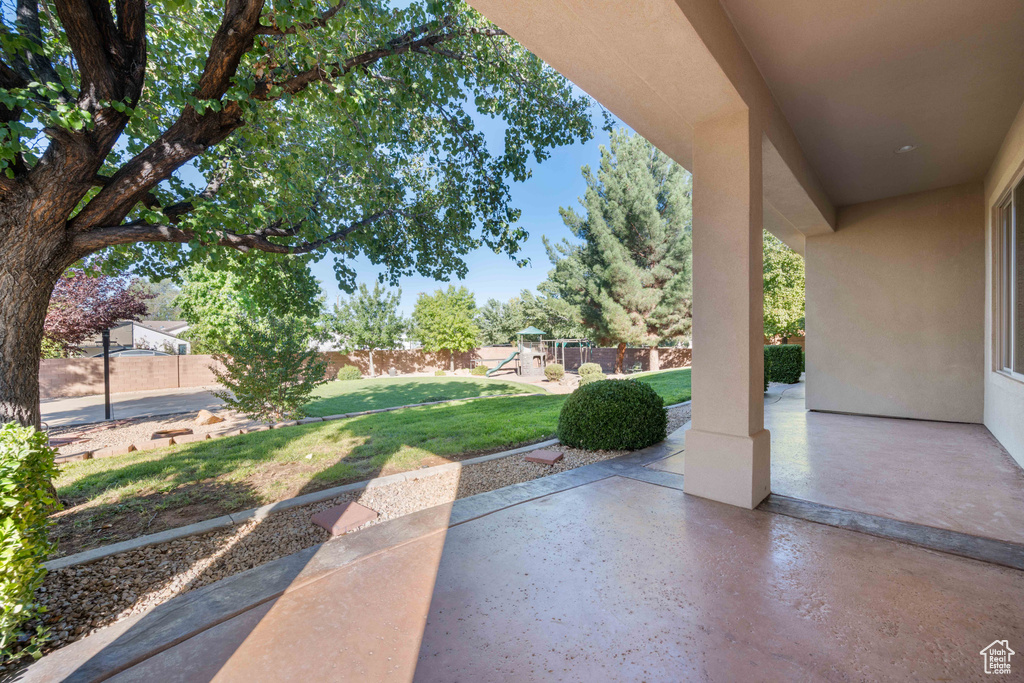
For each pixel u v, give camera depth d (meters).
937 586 2.09
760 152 3.30
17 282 3.12
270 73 3.96
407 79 4.99
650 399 5.07
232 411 9.24
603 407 4.84
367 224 6.60
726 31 2.73
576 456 4.64
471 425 6.48
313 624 1.87
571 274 18.98
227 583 2.21
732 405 3.22
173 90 3.35
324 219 6.38
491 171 6.50
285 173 5.21
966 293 5.90
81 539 2.86
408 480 3.92
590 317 18.62
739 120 3.17
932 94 3.57
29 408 3.22
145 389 16.12
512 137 6.41
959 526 2.75
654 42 2.43
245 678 1.55
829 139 4.43
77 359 14.61
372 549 2.54
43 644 1.82
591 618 1.87
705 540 2.61
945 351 6.09
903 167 5.23
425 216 7.21
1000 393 4.82
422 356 23.14
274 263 6.78
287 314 8.35
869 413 6.73
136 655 1.69
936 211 6.11
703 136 3.37
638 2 2.13
